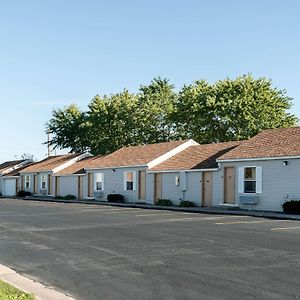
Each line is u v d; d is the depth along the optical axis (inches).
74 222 825.5
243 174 1145.4
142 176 1501.0
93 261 454.9
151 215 983.6
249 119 1812.3
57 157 2311.8
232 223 792.3
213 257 458.6
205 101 1926.7
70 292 344.5
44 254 500.1
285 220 861.2
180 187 1339.8
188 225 757.3
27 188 2303.2
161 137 2266.2
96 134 2400.3
